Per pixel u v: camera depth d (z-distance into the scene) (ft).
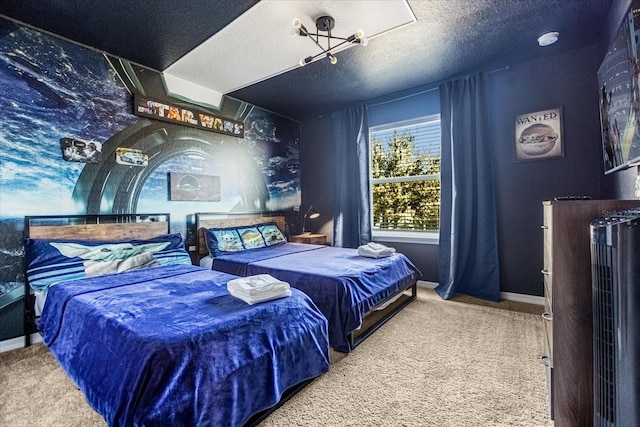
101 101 9.32
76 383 4.85
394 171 14.19
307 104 14.42
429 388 5.75
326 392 5.66
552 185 10.27
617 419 3.00
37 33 8.11
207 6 7.33
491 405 5.25
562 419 4.52
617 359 2.99
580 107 9.78
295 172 16.69
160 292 6.45
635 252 2.84
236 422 4.33
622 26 5.76
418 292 12.09
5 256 7.63
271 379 4.87
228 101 13.24
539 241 10.50
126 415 3.62
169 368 3.87
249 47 9.25
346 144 14.78
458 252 11.45
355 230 14.67
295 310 5.82
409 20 8.05
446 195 11.91
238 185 13.57
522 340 7.66
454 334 8.07
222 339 4.53
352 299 7.37
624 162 5.98
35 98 8.08
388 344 7.56
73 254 8.09
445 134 11.93
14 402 5.43
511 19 8.11
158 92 10.75
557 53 10.01
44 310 6.97
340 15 7.78
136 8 7.36
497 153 11.20
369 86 12.40
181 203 11.44
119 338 4.47
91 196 9.12
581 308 4.40
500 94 11.12
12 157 7.73
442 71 11.12
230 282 6.40
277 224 15.14
